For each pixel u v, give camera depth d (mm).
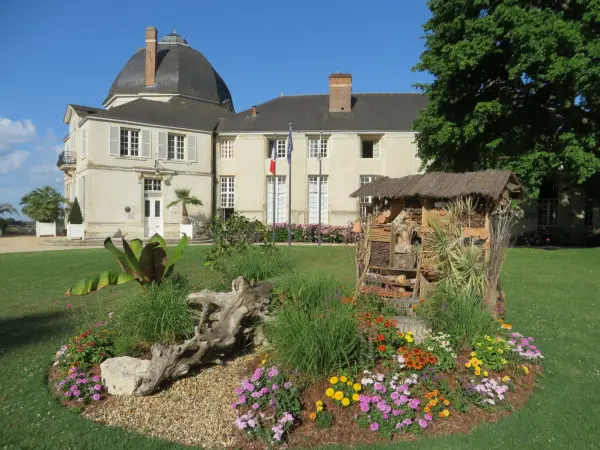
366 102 34938
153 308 6699
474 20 18422
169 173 30266
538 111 21531
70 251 21031
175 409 5043
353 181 31281
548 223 29469
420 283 7793
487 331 6047
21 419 4820
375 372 5172
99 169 28000
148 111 31109
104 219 28109
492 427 4570
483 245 7750
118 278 7344
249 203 31906
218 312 6766
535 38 16281
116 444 4371
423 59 19844
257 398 4832
